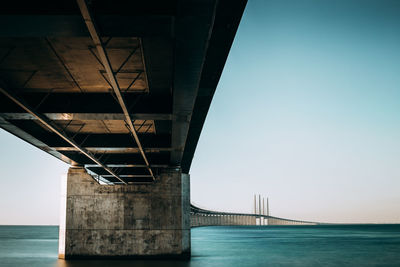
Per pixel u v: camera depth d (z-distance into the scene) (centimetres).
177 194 3512
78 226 3462
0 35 1135
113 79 1457
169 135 2894
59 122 2523
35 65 1675
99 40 1141
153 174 4219
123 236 3438
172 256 3403
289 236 13100
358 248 7000
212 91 1886
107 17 1032
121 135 2859
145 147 2867
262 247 6781
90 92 2020
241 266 3450
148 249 3412
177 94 1644
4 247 6625
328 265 3991
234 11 1175
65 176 3559
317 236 13350
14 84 1872
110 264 3077
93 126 2641
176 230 3450
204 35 1126
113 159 3519
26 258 4169
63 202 3522
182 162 3934
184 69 1364
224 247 6562
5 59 1616
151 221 3459
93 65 1694
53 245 7306
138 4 1036
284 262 4116
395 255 5497
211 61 1520
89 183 3525
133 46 1519
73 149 2823
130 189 3512
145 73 1780
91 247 3425
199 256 4512
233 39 1341
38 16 1018
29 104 1986
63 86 1925
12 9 1015
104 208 3488
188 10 989
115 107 2016
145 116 2009
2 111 1923
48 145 2778
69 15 1018
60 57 1606
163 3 1041
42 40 1459
